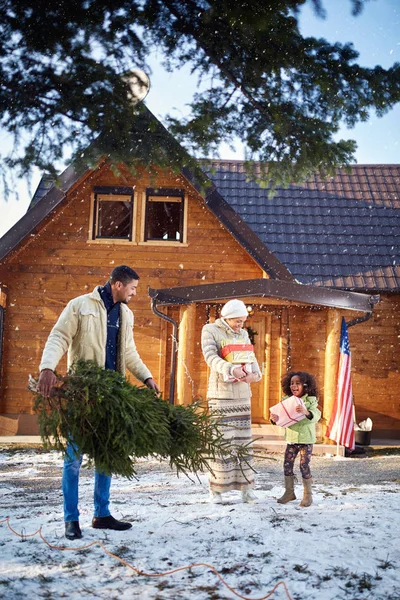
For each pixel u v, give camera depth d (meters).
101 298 4.63
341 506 5.54
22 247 14.77
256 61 7.29
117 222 17.92
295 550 3.96
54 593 3.26
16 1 6.52
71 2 6.61
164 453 4.43
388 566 3.63
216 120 8.19
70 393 4.11
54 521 5.00
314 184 18.69
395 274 16.06
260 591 3.29
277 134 8.32
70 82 7.49
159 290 13.55
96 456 4.21
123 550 4.02
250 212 17.52
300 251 16.50
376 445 14.63
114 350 4.69
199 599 3.19
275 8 6.46
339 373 13.48
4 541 4.28
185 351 13.80
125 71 7.48
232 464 5.96
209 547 4.06
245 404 6.10
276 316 14.99
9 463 11.15
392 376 16.05
